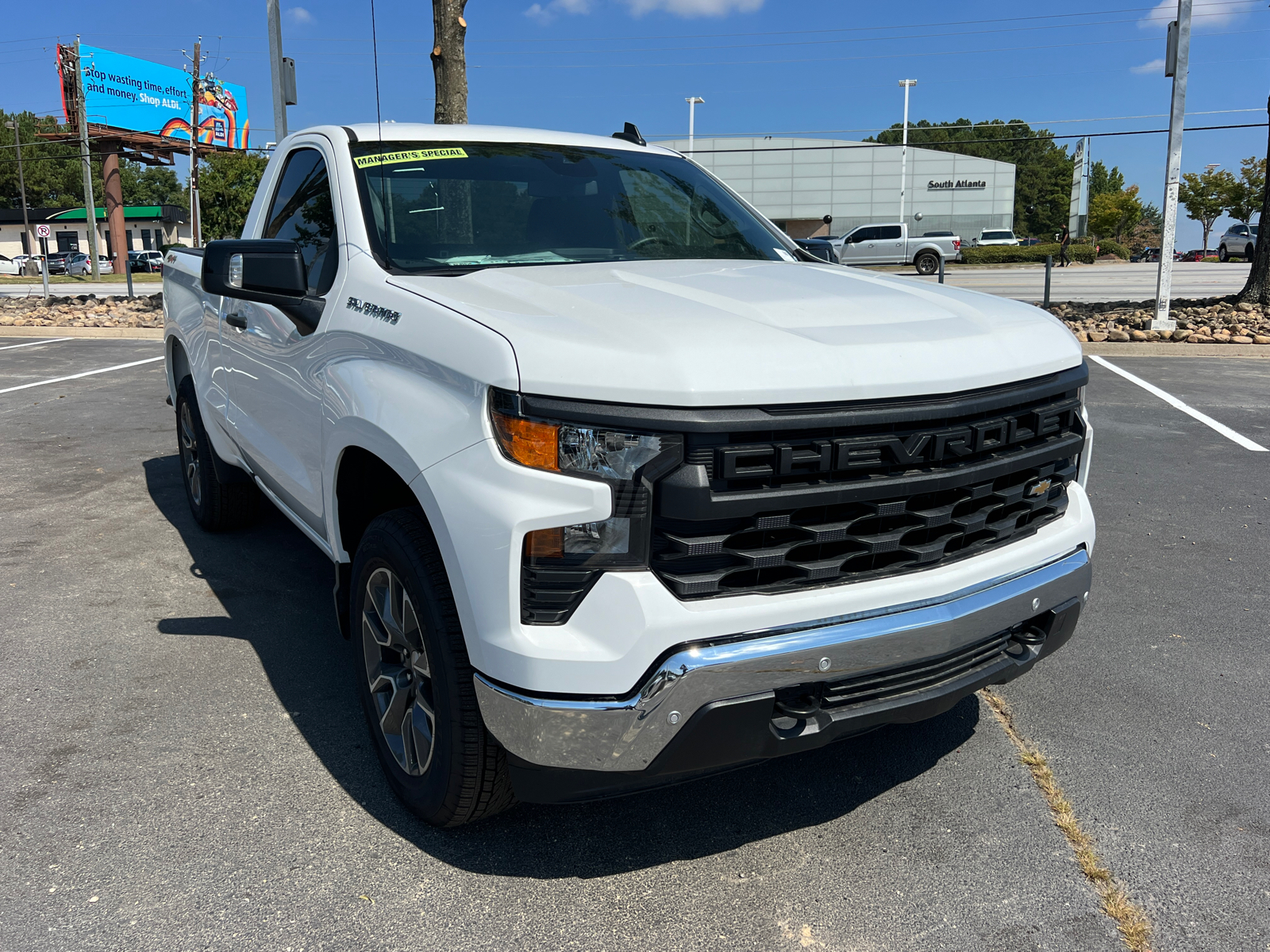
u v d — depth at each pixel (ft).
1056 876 8.24
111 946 7.27
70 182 322.34
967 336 8.13
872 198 178.60
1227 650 12.73
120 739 10.31
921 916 7.73
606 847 8.60
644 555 6.90
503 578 6.98
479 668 7.32
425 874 8.18
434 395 7.72
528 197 11.27
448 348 7.62
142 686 11.50
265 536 17.28
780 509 7.03
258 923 7.55
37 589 14.57
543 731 7.01
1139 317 45.16
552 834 8.79
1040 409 8.48
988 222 181.06
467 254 10.32
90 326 51.13
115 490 20.15
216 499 16.52
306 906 7.75
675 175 13.05
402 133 11.57
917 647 7.55
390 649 9.12
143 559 15.99
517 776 7.47
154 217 260.01
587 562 6.91
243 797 9.27
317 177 11.62
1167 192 40.83
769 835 8.82
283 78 42.65
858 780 9.76
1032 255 146.00
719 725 7.01
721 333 7.29
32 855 8.33
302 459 10.60
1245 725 10.80
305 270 9.80
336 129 11.52
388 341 8.50
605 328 7.32
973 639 7.91
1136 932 7.53
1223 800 9.34
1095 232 276.62
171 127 195.11
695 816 9.12
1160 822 9.01
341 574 9.98
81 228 260.01
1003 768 9.96
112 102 181.98
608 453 6.81
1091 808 9.24
